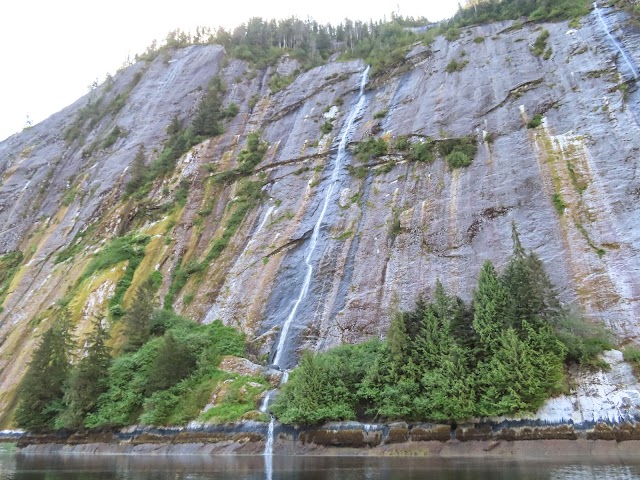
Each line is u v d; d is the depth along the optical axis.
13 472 19.20
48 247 59.12
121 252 46.88
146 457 24.88
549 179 33.12
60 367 33.62
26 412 32.06
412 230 35.34
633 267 25.95
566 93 39.06
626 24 41.97
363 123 50.22
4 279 58.62
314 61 74.94
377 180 41.66
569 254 28.38
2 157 86.81
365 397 23.72
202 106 66.81
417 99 48.75
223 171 54.00
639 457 17.77
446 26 62.94
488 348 22.17
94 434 29.81
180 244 47.00
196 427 26.52
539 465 16.58
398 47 63.03
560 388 20.42
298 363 30.61
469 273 30.58
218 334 34.41
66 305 43.59
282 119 59.91
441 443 21.12
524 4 57.06
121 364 31.94
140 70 92.62
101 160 70.81
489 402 20.62
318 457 21.89
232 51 84.81
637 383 20.02
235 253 42.94
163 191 55.44
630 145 32.06
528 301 22.36
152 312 36.97
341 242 37.72
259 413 25.66
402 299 31.27
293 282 36.81
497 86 44.00
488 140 39.19
